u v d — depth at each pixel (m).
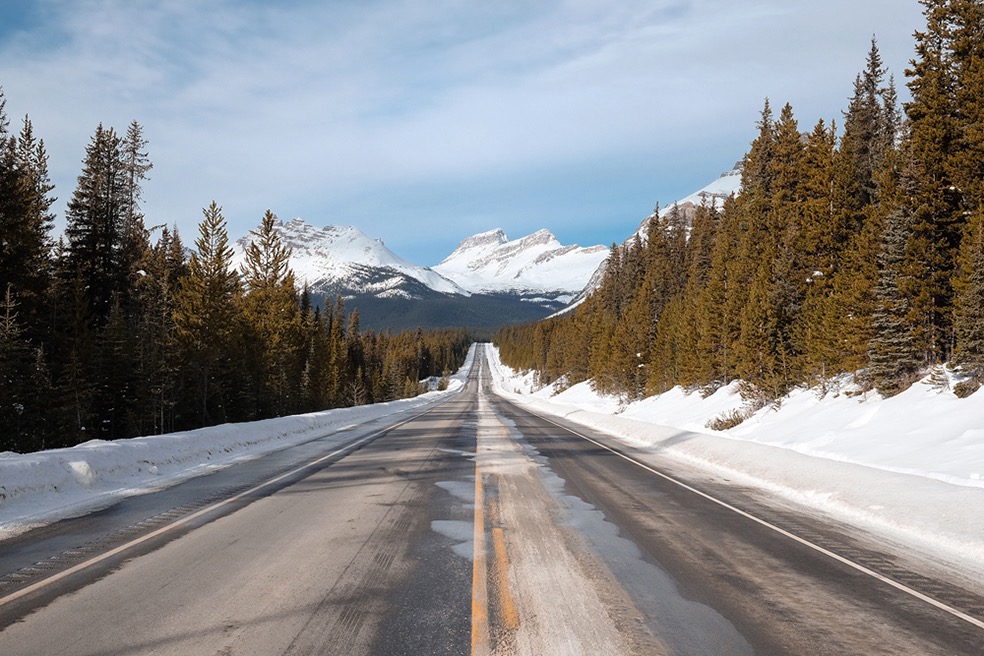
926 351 19.66
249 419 47.12
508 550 6.28
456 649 3.85
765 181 40.66
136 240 42.88
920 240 20.00
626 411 52.09
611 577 5.44
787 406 25.44
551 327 146.88
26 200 30.70
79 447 11.04
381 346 150.50
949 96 20.61
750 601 4.93
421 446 17.69
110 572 5.47
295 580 5.24
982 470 10.48
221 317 39.25
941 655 3.98
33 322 32.41
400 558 5.95
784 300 29.27
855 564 6.09
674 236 76.19
